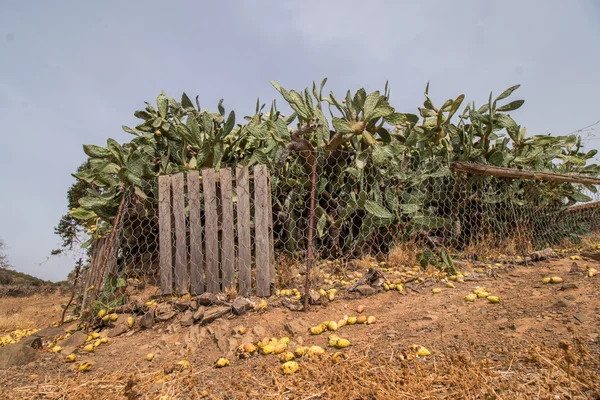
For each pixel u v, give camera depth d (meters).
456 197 5.96
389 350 2.79
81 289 5.70
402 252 5.29
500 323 3.08
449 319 3.33
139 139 6.05
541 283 4.09
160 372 2.88
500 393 2.01
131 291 4.77
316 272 4.59
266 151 5.27
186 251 4.35
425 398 2.06
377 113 4.87
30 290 15.65
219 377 2.73
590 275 4.11
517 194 6.32
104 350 3.51
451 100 5.93
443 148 5.94
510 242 5.68
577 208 7.12
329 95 5.56
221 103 6.11
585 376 2.05
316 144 5.45
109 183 5.28
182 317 3.82
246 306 3.85
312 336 3.28
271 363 2.85
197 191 4.35
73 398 2.62
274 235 5.58
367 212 5.40
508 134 6.40
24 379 3.04
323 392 2.30
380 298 4.04
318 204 5.23
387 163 5.63
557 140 6.46
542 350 2.42
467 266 4.96
